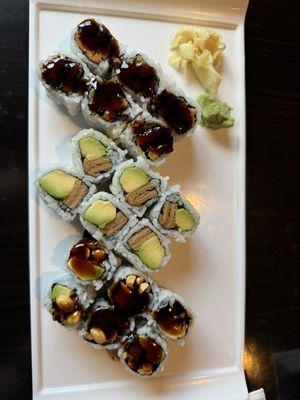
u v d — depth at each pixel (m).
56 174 0.23
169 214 0.24
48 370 0.24
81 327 0.23
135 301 0.23
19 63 0.24
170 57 0.26
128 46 0.25
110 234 0.23
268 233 0.28
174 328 0.24
